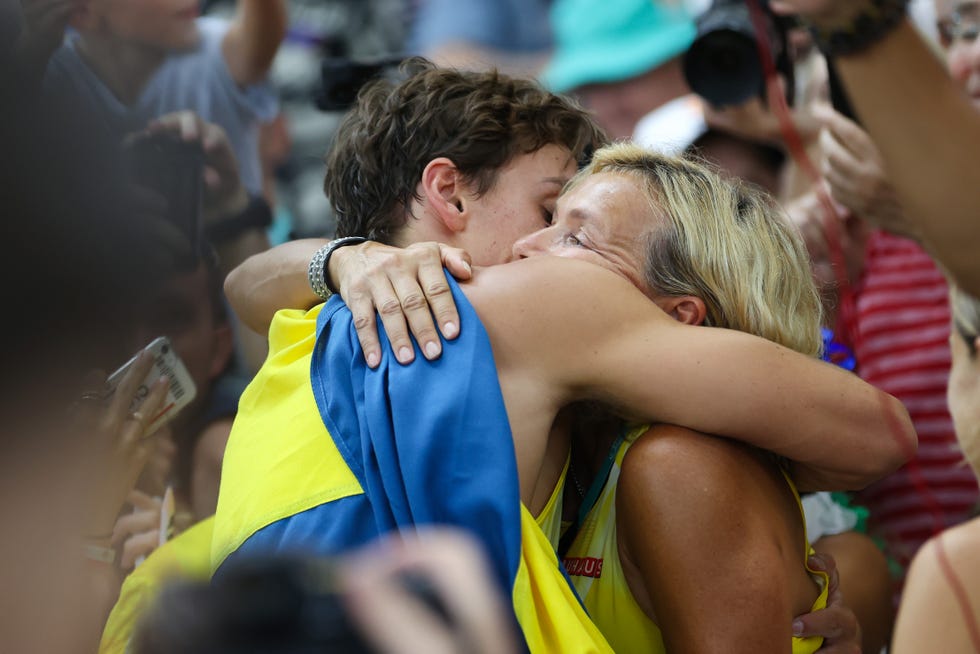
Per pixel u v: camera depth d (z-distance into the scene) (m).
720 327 5.19
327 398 4.91
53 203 3.32
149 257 3.56
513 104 5.69
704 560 4.62
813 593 5.18
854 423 4.82
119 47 7.71
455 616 2.32
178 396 5.69
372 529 4.65
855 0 4.22
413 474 4.47
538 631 4.39
